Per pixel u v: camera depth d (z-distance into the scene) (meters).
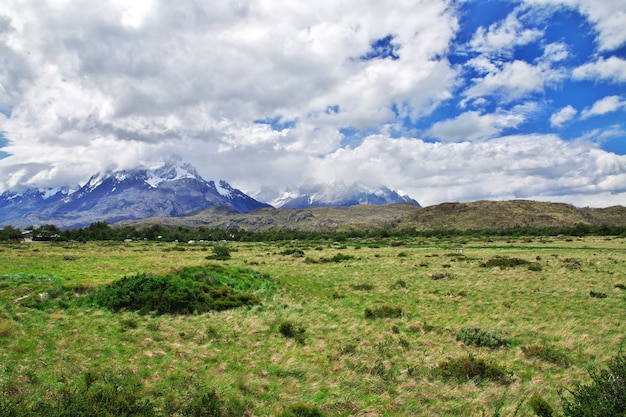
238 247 97.81
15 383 10.62
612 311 22.77
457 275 38.31
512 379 12.84
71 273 28.83
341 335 17.86
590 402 8.59
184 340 16.02
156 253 68.19
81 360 12.84
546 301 25.72
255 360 14.12
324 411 10.39
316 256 63.72
